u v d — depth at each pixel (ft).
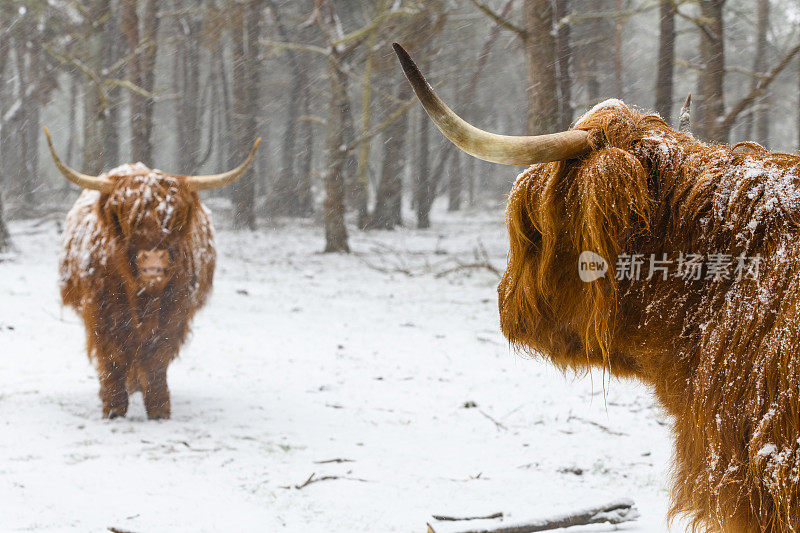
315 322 42.96
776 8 121.19
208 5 101.40
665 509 16.24
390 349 36.32
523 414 25.73
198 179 23.32
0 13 95.14
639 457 21.11
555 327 8.89
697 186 7.97
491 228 116.98
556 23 49.57
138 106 92.02
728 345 7.50
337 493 17.76
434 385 29.66
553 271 8.58
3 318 38.27
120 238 21.71
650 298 8.14
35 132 143.02
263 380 29.66
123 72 102.63
